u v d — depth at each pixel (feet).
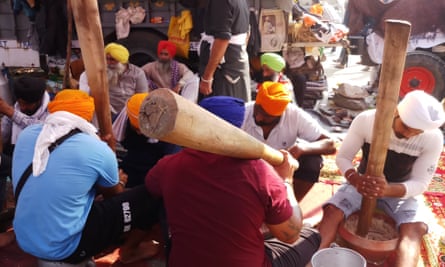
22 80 10.15
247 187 5.52
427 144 8.07
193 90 14.23
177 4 15.85
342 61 28.76
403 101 7.69
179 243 5.78
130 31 16.75
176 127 4.10
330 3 37.06
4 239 9.16
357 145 8.71
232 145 4.90
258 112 8.77
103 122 8.40
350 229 8.61
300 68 18.49
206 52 12.57
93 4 7.44
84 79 12.05
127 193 7.38
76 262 7.06
